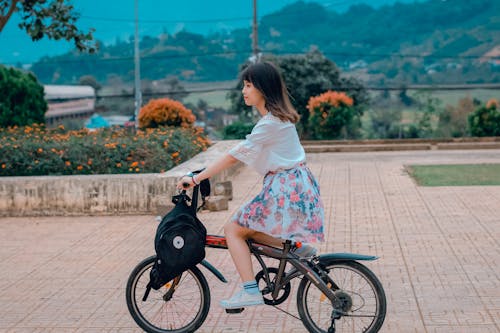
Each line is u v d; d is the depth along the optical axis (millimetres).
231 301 4785
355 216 9898
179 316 5543
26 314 6059
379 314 4848
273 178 4742
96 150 11766
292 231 4652
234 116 46594
